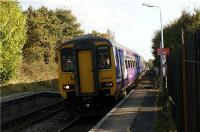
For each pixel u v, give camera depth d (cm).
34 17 5344
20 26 3338
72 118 2128
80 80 2052
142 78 6156
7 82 3238
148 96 2858
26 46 5119
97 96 2056
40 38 5141
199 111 824
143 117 1852
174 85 1698
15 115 2250
